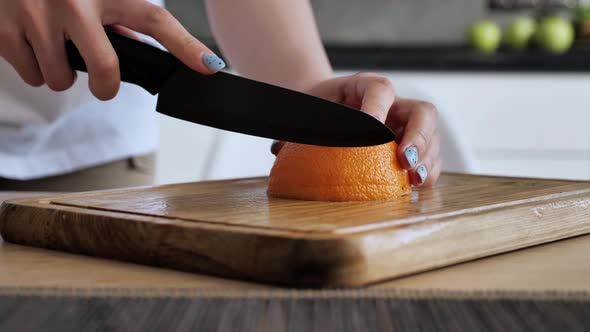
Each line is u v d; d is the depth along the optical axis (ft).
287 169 2.64
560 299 1.77
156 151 4.37
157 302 1.75
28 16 2.52
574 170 7.56
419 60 7.49
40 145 3.94
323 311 1.69
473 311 1.69
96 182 4.12
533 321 1.62
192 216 2.16
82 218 2.20
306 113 2.51
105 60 2.52
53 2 2.48
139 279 1.92
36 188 4.04
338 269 1.81
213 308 1.71
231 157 4.91
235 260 1.90
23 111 3.78
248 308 1.71
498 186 2.97
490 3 9.48
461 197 2.60
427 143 2.88
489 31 8.63
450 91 7.54
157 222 2.06
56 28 2.53
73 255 2.23
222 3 3.65
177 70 2.56
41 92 3.75
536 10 9.46
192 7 9.46
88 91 3.82
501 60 7.46
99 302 1.75
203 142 7.41
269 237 1.85
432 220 2.07
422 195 2.69
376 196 2.56
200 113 2.57
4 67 3.69
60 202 2.44
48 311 1.69
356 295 1.79
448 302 1.75
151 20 2.49
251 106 2.54
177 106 2.59
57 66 2.63
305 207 2.39
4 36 2.61
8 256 2.20
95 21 2.48
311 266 1.81
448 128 4.95
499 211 2.24
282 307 1.71
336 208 2.35
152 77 2.58
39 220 2.31
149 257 2.06
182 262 2.00
